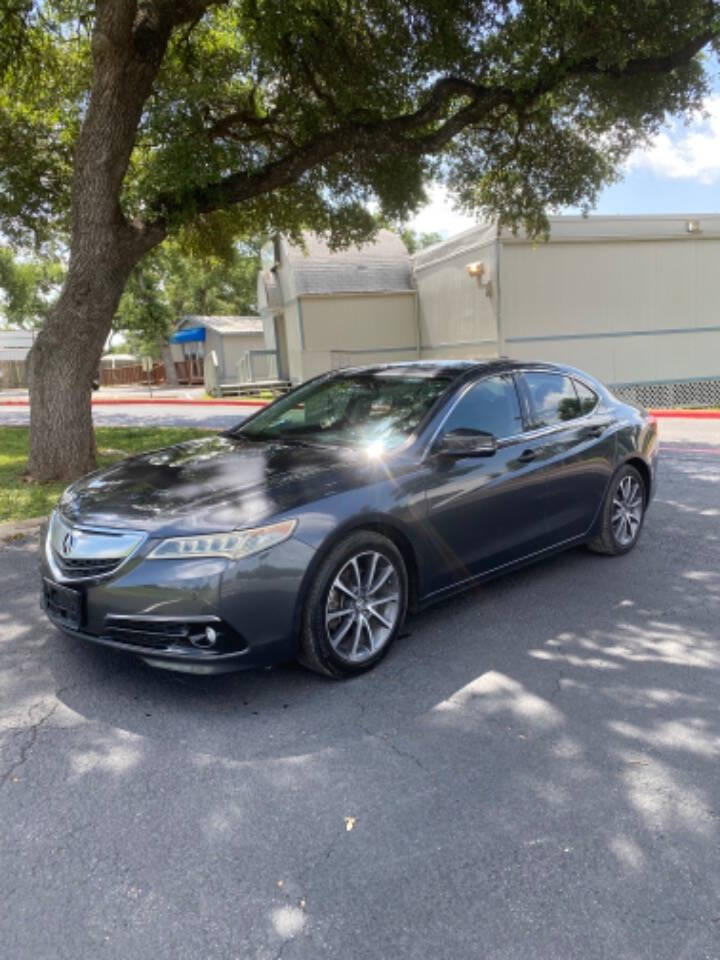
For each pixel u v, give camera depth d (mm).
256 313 46406
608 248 17156
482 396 4523
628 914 2094
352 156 10930
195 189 8734
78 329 8000
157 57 7871
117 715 3209
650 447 5809
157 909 2117
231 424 15320
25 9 9320
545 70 8820
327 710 3266
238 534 3178
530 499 4590
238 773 2787
